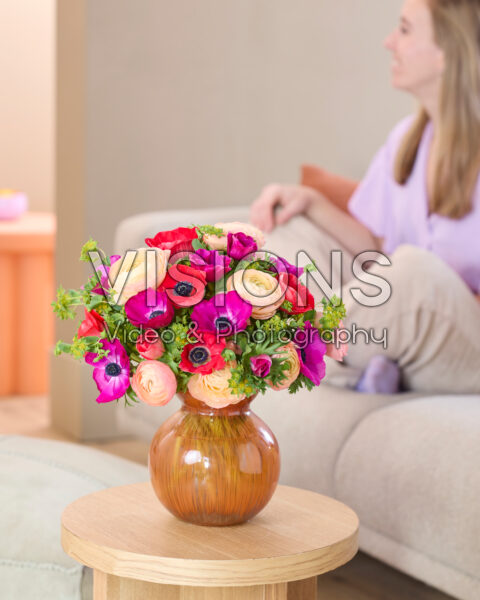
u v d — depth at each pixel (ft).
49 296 12.14
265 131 10.75
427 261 5.94
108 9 9.78
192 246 3.25
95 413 10.16
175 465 3.27
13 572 4.13
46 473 4.69
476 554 4.51
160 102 10.14
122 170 10.02
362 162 11.31
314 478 5.72
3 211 12.98
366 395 5.87
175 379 3.13
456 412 5.20
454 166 7.64
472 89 7.62
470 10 7.73
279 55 10.73
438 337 5.83
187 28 10.22
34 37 15.14
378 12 11.18
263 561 3.01
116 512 3.53
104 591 3.30
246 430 3.30
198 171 10.42
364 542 5.32
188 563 2.98
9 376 12.18
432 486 4.83
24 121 15.24
